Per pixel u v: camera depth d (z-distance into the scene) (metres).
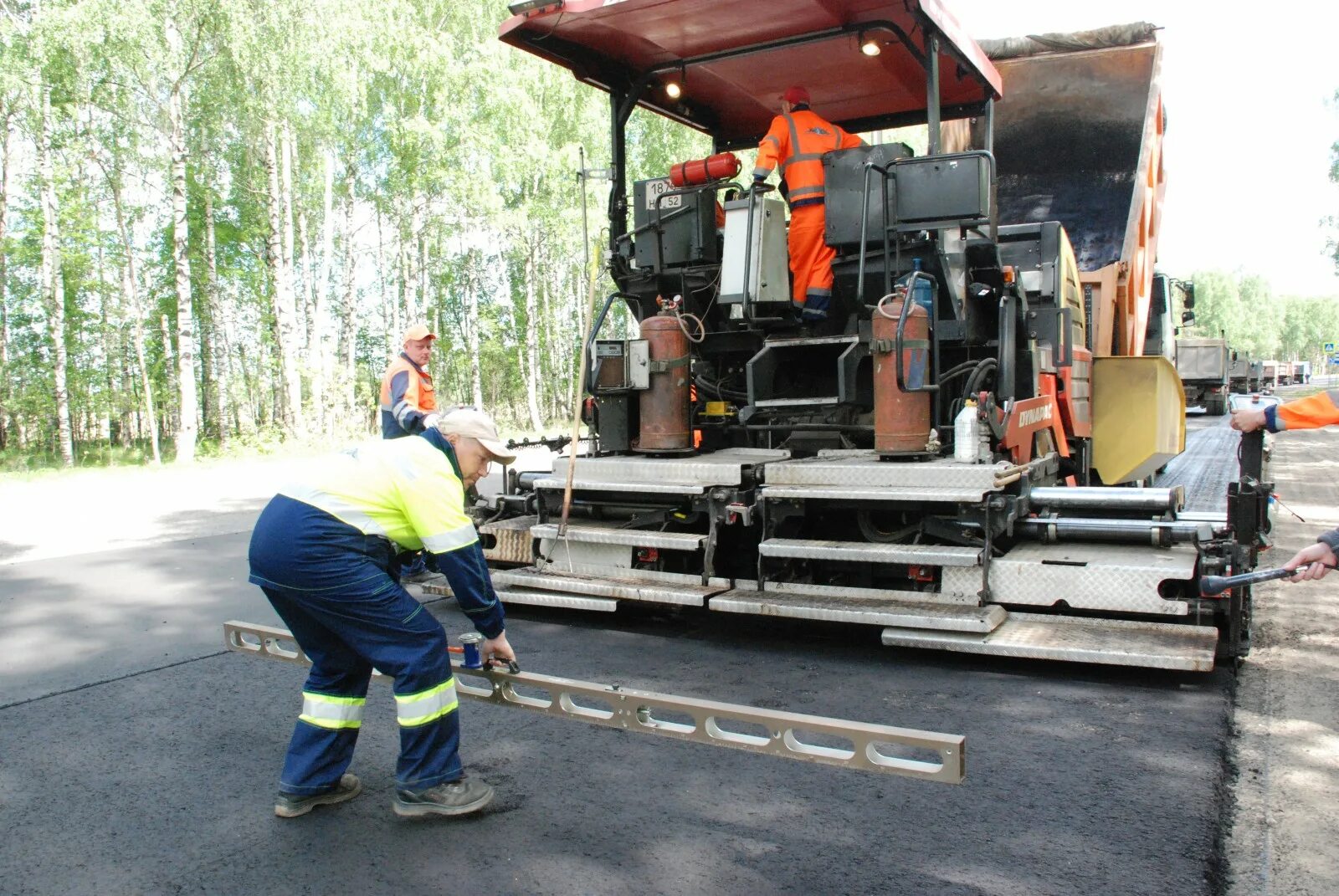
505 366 35.69
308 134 23.39
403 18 24.36
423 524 2.91
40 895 2.56
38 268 25.75
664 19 5.55
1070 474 6.53
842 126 7.26
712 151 7.54
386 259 28.78
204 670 4.69
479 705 4.09
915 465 4.59
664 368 5.49
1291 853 2.66
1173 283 12.39
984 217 4.87
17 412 25.27
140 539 9.10
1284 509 8.97
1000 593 4.53
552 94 26.84
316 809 3.09
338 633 2.94
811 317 5.73
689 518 5.34
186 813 3.07
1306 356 147.75
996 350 5.64
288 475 16.52
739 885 2.54
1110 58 8.03
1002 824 2.87
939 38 5.29
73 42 18.88
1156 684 4.16
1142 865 2.60
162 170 23.66
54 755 3.59
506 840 2.83
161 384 30.00
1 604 6.23
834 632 5.17
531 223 28.53
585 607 5.25
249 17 20.38
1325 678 4.20
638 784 3.23
